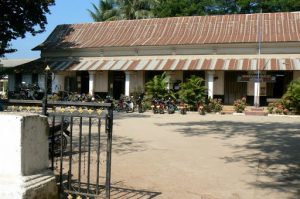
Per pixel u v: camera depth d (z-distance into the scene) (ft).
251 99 92.17
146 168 25.09
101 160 27.53
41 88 100.53
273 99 87.25
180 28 102.32
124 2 139.64
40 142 13.35
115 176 22.67
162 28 104.37
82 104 15.65
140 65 95.14
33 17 91.30
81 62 103.71
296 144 36.52
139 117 69.51
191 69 88.53
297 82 81.35
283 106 81.00
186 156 29.66
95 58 104.27
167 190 19.86
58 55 108.27
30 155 12.82
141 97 87.66
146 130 47.70
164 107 81.71
